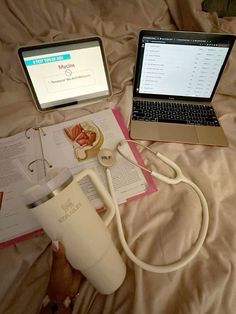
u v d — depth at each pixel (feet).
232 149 2.04
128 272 1.46
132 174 1.79
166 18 2.84
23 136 2.02
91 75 2.23
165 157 1.84
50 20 2.59
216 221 1.60
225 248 1.50
